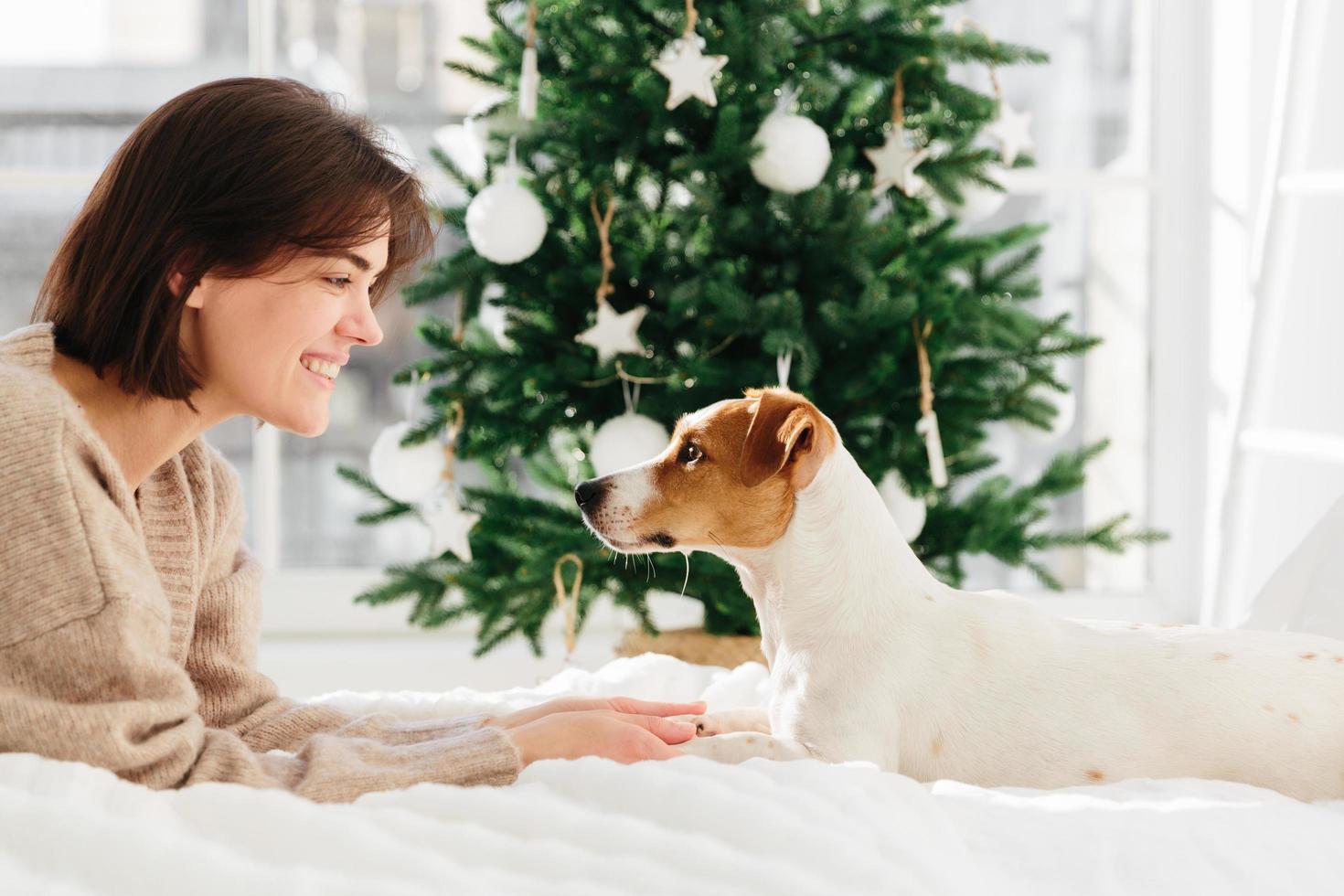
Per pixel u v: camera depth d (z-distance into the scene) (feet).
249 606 4.69
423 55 10.78
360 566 10.98
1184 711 4.49
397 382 7.97
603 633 10.84
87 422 3.54
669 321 7.38
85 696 3.25
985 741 4.59
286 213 3.70
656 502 5.37
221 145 3.71
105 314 3.73
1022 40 10.69
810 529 5.03
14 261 10.57
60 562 3.22
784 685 4.99
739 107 7.32
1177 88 10.38
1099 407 10.73
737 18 7.06
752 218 7.32
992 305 7.84
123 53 10.66
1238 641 4.76
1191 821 3.45
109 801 2.89
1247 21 9.55
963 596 5.08
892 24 7.46
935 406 7.63
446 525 7.60
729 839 2.97
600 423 7.91
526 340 7.80
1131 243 10.71
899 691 4.69
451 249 10.37
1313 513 8.15
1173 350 10.49
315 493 10.88
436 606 8.21
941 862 3.00
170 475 4.23
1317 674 4.60
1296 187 7.22
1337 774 4.40
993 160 7.75
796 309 6.98
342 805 3.10
